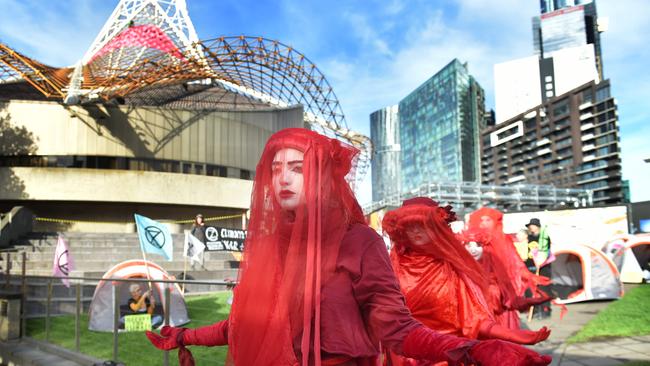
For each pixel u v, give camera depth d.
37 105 28.66
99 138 29.06
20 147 28.33
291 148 1.58
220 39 27.84
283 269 1.56
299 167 1.56
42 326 7.22
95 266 15.09
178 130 31.30
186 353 2.05
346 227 1.57
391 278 1.49
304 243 1.54
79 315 6.19
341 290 1.47
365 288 1.46
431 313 3.48
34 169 28.03
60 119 28.77
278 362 1.46
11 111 28.55
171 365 5.07
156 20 38.81
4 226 17.75
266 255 1.58
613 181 122.12
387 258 1.55
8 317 7.15
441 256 3.49
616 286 11.97
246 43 28.59
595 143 127.94
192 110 31.94
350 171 1.67
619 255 16.59
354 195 1.66
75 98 27.02
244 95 40.47
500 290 4.69
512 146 158.12
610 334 7.56
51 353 6.38
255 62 30.59
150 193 29.56
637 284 15.63
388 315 1.43
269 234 1.61
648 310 9.88
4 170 27.83
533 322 9.05
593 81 129.38
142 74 29.06
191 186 30.83
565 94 137.50
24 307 7.33
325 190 1.54
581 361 5.92
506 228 21.59
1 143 28.33
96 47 37.38
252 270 1.59
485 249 5.36
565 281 12.11
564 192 34.59
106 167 29.47
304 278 1.51
